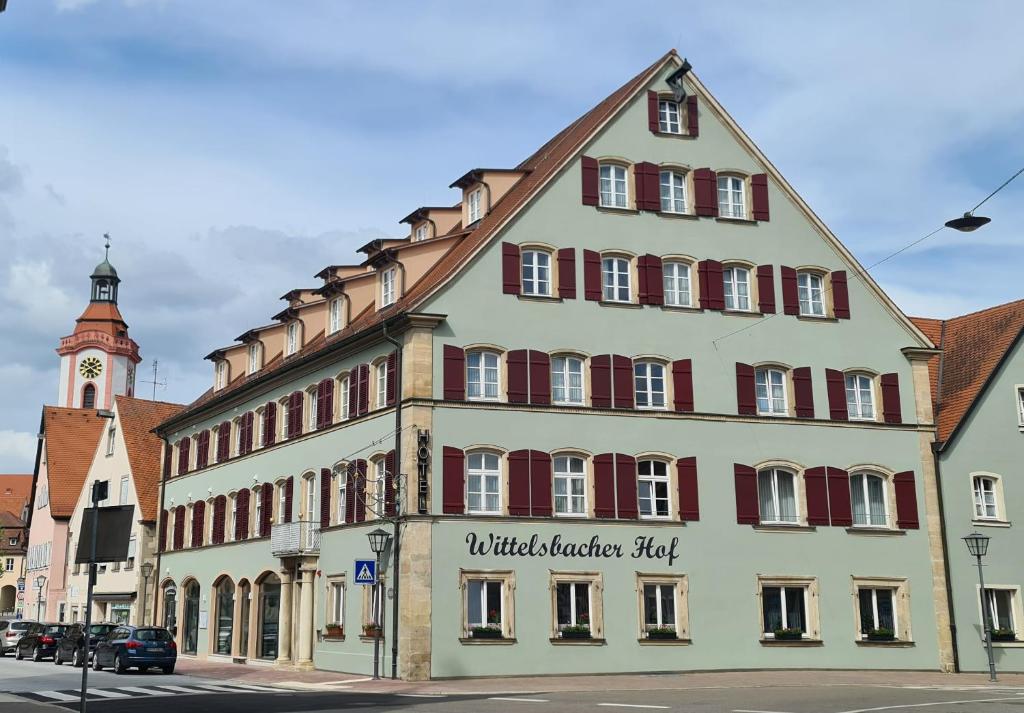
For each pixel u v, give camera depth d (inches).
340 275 1860.2
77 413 3405.5
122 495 2583.7
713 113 1620.3
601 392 1459.2
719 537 1476.4
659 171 1569.9
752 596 1475.1
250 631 1782.7
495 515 1378.0
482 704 950.4
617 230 1524.4
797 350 1578.5
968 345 1780.3
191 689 1210.6
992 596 1601.9
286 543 1642.5
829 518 1534.2
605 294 1508.4
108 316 4252.0
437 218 1716.3
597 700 994.7
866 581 1533.0
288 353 1863.9
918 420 1617.9
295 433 1712.6
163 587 2223.2
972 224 873.5
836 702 944.9
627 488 1445.6
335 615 1545.3
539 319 1453.0
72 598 2896.2
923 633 1539.1
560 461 1434.5
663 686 1208.2
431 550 1346.0
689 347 1521.9
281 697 1071.0
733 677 1349.7
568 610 1400.1
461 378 1400.1
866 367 1612.9
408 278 1552.7
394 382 1422.2
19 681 1365.7
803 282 1626.5
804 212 1633.9
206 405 2055.9
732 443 1512.1
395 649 1346.0
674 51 1611.7
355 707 928.3
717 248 1573.6
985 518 1612.9
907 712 836.6
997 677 1406.3
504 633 1358.3
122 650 1518.2
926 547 1571.1
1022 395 1691.7
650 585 1440.7
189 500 2130.9
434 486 1364.4
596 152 1540.4
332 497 1574.8
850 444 1573.6
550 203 1494.8
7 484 5654.5
